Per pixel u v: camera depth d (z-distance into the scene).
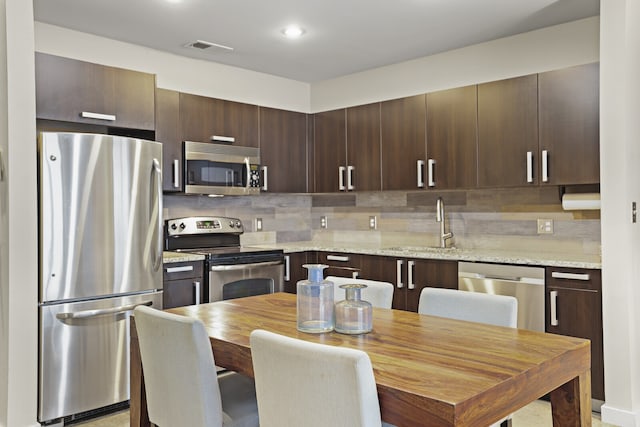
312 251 4.74
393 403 1.41
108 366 3.19
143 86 3.65
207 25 3.70
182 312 2.45
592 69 3.36
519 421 3.05
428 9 3.43
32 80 2.90
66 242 3.01
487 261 3.58
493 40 4.07
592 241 3.69
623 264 2.98
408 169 4.32
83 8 3.37
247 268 4.09
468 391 1.37
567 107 3.47
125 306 3.24
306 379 1.44
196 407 1.81
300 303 2.06
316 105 5.38
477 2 3.32
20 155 2.86
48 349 2.98
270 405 1.58
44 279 2.95
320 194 5.37
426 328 2.09
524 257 3.52
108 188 3.16
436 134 4.14
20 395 2.88
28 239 2.89
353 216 5.22
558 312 3.28
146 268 3.35
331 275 4.58
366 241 5.11
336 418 1.40
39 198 2.94
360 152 4.66
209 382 1.79
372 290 2.74
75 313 3.05
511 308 2.24
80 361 3.09
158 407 2.00
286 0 3.26
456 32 3.87
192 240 4.45
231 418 1.99
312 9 3.42
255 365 1.61
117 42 4.03
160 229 3.44
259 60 4.56
